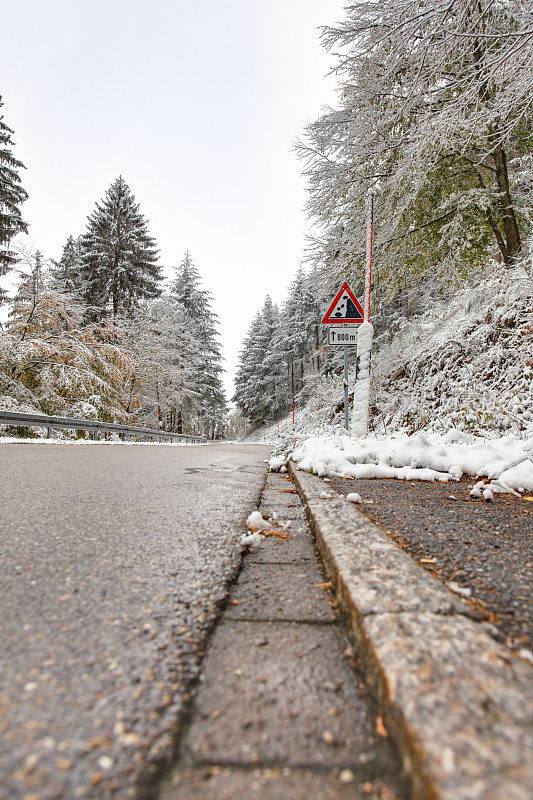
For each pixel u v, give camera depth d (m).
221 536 2.08
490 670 0.83
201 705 0.87
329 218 10.71
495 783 0.57
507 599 1.29
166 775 0.69
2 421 9.15
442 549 1.77
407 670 0.83
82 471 4.45
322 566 1.73
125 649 1.05
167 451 9.21
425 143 7.28
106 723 0.79
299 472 4.25
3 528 2.10
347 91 9.04
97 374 17.48
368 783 0.69
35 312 15.47
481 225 9.11
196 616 1.24
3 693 0.87
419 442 4.35
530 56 5.08
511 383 6.72
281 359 47.78
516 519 2.29
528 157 9.59
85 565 1.62
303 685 0.95
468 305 9.23
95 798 0.64
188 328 35.75
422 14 5.91
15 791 0.64
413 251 10.05
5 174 20.61
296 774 0.70
